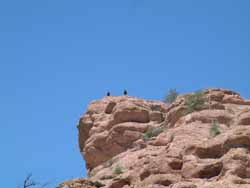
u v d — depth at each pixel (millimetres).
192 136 107312
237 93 123625
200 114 114375
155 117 134250
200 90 122688
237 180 90375
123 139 131000
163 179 95750
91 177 114688
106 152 133375
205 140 103000
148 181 96312
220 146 99938
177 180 95750
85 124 144750
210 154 100188
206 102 119125
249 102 120000
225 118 112438
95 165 135375
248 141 97875
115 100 144125
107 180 108438
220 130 108500
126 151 124812
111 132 132750
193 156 99625
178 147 103812
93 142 135625
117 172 110062
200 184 92500
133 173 100938
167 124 125562
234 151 95688
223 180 91062
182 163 99500
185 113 118812
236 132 99562
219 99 120062
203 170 96438
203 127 110688
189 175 96812
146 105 139500
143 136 128625
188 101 120188
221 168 95562
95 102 148250
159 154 104125
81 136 146500
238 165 92688
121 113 135375
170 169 98500
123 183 101000
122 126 132000
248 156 94438
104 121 140250
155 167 98438
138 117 134625
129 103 137750
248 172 92438
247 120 108562
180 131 109938
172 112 122812
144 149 117312
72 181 105438
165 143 111938
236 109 117188
